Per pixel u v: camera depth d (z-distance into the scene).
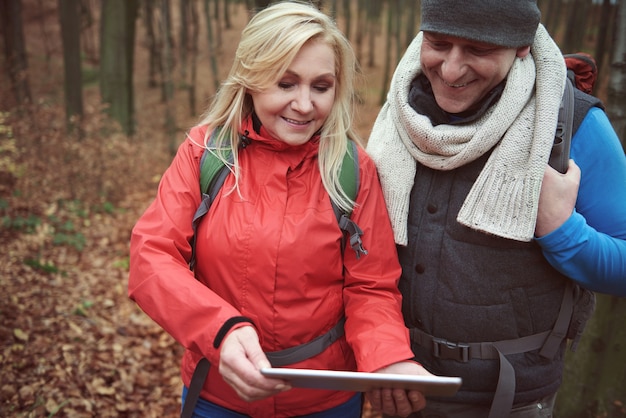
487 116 1.53
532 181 1.46
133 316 4.94
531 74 1.49
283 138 1.59
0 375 3.45
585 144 1.52
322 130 1.66
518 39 1.42
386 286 1.63
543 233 1.50
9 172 7.87
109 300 5.20
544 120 1.45
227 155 1.63
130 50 11.88
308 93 1.55
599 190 1.53
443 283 1.65
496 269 1.59
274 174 1.61
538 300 1.62
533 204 1.46
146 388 3.93
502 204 1.50
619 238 1.52
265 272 1.55
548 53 1.50
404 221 1.67
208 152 1.64
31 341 4.00
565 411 2.62
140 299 1.50
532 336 1.64
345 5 27.42
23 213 6.96
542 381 1.66
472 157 1.51
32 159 7.97
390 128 1.70
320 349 1.62
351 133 1.73
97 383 3.69
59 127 8.88
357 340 1.54
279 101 1.56
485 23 1.39
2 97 9.28
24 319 4.31
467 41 1.43
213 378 1.67
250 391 1.31
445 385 1.21
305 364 1.61
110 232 7.26
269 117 1.59
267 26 1.55
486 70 1.46
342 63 1.63
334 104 1.66
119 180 8.93
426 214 1.67
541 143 1.45
